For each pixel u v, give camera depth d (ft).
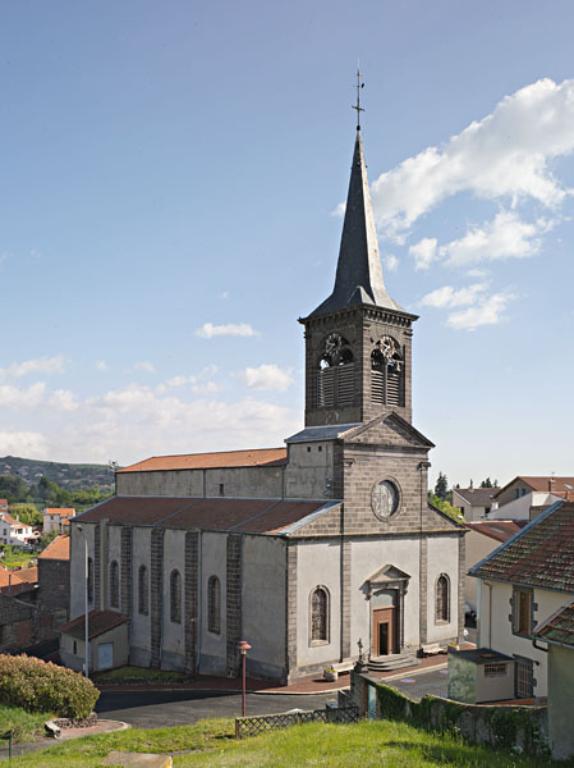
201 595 159.33
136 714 119.75
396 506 155.84
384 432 153.79
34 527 645.10
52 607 226.99
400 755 66.74
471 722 76.79
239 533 147.95
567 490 297.94
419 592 158.51
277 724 95.50
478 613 105.50
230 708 120.47
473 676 96.27
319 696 125.90
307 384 163.12
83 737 94.02
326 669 137.49
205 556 159.12
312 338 163.12
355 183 164.96
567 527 102.99
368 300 152.66
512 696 97.91
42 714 105.91
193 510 179.73
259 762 67.72
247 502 168.86
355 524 146.92
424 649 156.15
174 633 167.73
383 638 151.23
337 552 143.84
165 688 146.10
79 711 108.99
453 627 164.76
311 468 153.79
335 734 80.28
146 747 86.99
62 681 109.50
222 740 90.22
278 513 152.46
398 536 155.33
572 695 64.18
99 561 200.13
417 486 160.56
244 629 145.59
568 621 66.64
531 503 261.85
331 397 158.10
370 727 83.41
